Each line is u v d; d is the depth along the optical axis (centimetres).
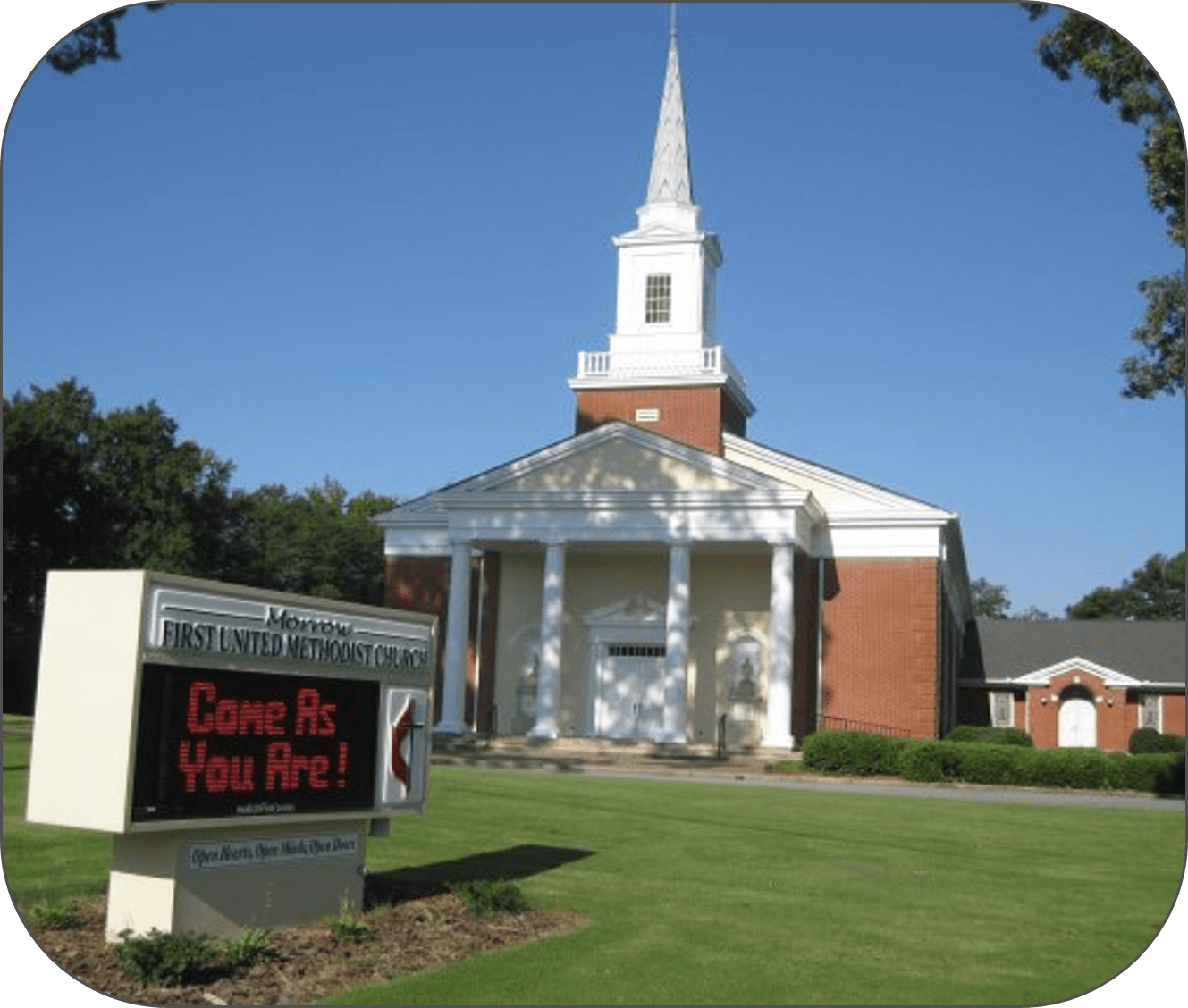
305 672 1155
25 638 5353
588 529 3988
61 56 1972
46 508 5459
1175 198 2581
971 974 1098
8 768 2170
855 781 3189
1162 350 2828
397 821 1853
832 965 1109
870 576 4091
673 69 4809
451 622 4091
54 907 1116
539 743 3912
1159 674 5428
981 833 2034
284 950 1062
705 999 982
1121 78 2600
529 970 1041
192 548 5753
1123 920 1364
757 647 4166
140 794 1001
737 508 3862
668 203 4666
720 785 2753
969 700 5612
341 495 8775
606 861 1606
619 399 4522
